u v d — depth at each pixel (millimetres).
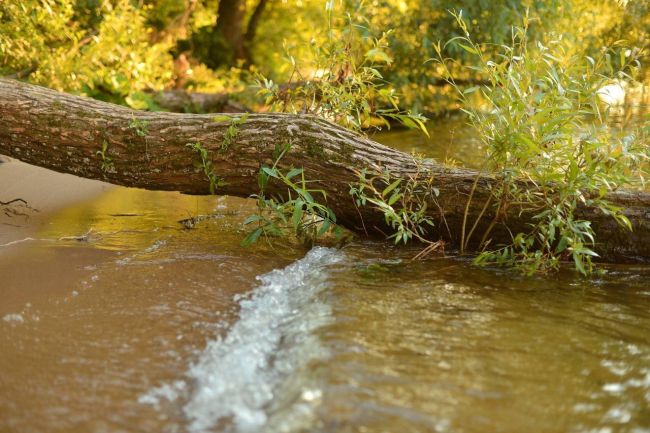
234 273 3752
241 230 4723
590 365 2611
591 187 3734
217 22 12773
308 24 12523
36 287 3488
